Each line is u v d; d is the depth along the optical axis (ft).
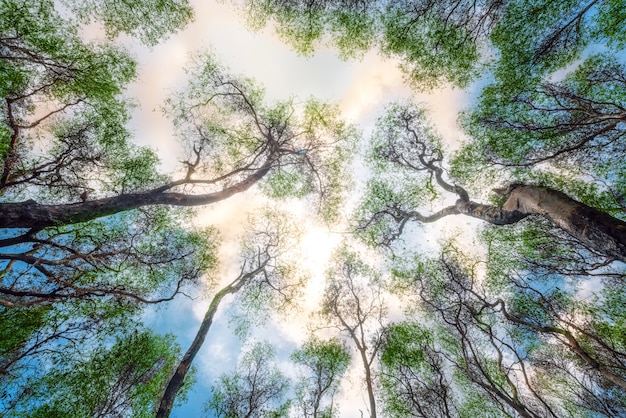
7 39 29.30
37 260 27.43
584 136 34.17
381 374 48.88
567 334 32.99
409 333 49.70
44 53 32.14
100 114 39.04
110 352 39.37
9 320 30.30
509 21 33.83
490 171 42.83
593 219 20.86
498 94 37.96
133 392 39.29
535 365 41.70
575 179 37.45
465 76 39.65
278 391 50.72
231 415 45.62
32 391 32.19
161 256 45.75
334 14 41.68
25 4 30.63
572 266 38.34
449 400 40.68
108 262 36.86
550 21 32.22
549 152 36.83
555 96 32.96
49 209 27.45
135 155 43.21
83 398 35.81
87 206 30.81
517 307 42.37
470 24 35.83
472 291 41.01
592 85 32.76
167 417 36.52
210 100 51.42
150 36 40.19
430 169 50.08
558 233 38.88
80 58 34.42
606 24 29.81
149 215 45.88
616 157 33.78
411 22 38.11
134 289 42.01
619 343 36.68
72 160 34.94
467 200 42.14
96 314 36.09
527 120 36.70
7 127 32.01
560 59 33.78
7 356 29.58
